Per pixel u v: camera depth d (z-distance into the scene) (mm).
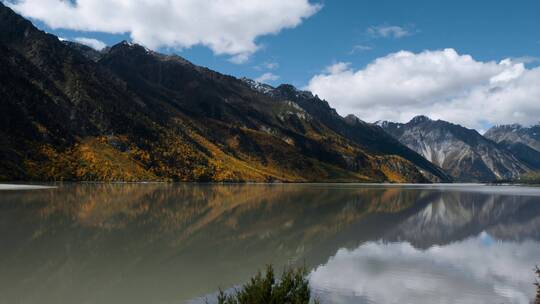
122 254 35938
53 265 31469
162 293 25453
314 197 118562
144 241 42062
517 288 28266
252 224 57312
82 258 33969
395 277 30188
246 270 31625
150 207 73875
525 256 38906
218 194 117750
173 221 57094
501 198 136375
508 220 70938
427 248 42375
